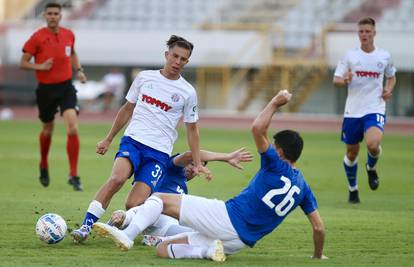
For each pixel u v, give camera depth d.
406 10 100.31
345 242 23.19
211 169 45.94
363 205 31.91
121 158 22.19
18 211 27.88
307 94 94.19
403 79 96.06
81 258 19.77
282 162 18.94
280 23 100.31
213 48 95.06
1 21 107.06
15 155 50.75
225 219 19.00
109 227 19.22
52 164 46.06
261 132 18.62
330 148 60.75
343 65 32.41
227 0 103.25
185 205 19.27
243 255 20.64
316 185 39.12
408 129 85.94
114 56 96.69
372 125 31.94
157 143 22.41
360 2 101.56
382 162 51.38
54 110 34.75
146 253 20.50
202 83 96.50
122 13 104.62
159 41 96.06
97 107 104.31
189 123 22.23
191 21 103.25
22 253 20.45
